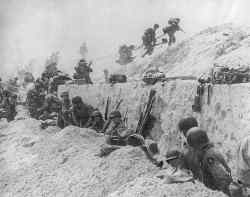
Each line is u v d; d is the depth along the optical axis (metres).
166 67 17.12
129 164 7.16
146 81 9.66
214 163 4.72
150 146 7.39
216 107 6.36
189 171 5.09
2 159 10.45
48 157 9.63
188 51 16.69
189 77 8.78
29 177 8.72
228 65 6.74
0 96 17.75
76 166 8.23
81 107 11.57
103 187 6.76
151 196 4.76
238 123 5.69
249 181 4.64
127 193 5.04
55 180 7.98
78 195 6.85
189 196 4.62
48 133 12.30
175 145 7.85
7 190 8.43
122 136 8.32
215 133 6.28
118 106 10.79
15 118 16.02
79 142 9.88
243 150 4.71
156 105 8.87
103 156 8.12
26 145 11.27
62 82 16.20
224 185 4.64
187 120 5.30
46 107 14.45
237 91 5.87
